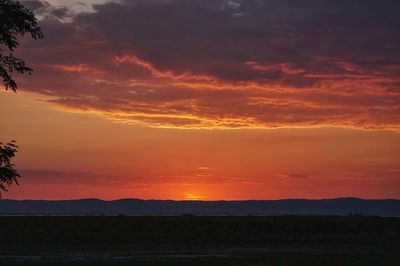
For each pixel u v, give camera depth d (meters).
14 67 20.14
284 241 50.34
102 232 51.69
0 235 47.97
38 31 20.28
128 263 31.16
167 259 34.16
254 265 29.09
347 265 29.66
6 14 19.48
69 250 42.31
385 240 49.78
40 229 51.31
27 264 30.95
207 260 32.47
